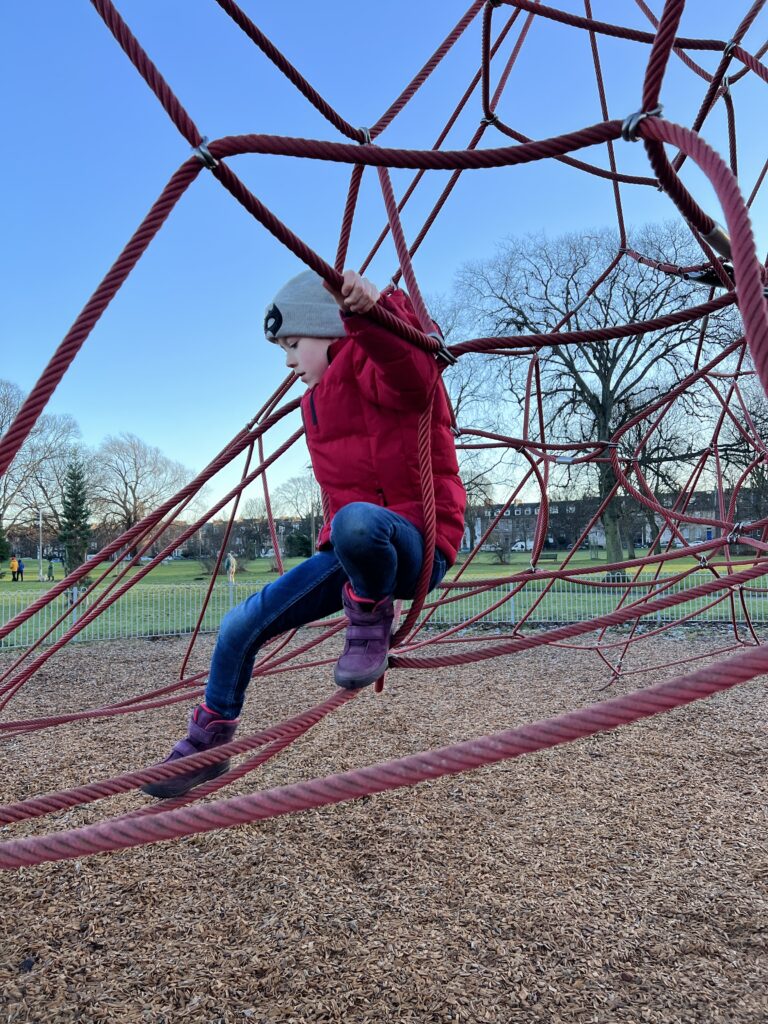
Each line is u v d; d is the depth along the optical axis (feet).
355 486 7.39
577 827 17.97
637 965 12.12
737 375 25.93
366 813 18.97
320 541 7.64
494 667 42.01
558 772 22.13
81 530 167.22
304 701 33.88
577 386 84.07
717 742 25.36
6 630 13.78
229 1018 11.01
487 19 14.42
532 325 85.30
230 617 7.63
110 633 58.08
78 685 39.17
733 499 28.99
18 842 5.43
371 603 6.81
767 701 31.65
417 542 6.92
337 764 23.34
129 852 16.76
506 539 117.50
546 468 24.52
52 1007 11.30
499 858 16.28
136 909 14.24
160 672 42.70
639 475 25.29
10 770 23.52
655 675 38.81
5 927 13.61
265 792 5.16
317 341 8.10
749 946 12.61
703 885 14.83
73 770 23.49
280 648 20.31
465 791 20.51
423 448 6.86
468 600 71.41
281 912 14.01
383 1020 10.87
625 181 19.16
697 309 10.15
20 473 163.43
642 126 5.32
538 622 59.11
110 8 5.24
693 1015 10.82
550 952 12.52
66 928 13.56
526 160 5.83
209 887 15.08
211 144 5.57
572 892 14.64
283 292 8.27
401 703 32.45
